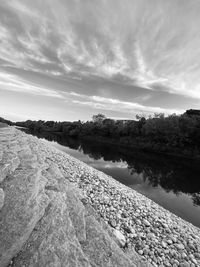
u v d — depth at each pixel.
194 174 30.22
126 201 10.28
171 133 55.69
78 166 16.39
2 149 14.26
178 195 18.42
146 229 7.72
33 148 18.53
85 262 4.75
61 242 5.19
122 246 6.06
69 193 8.34
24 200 6.60
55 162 14.70
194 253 7.03
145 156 47.16
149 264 5.56
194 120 54.41
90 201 8.70
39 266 4.33
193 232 9.14
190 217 13.25
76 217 6.57
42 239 5.11
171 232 8.16
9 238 4.88
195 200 17.28
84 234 5.80
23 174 8.91
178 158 48.62
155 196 17.36
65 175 11.55
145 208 10.16
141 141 68.62
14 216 5.70
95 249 5.31
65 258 4.71
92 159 35.22
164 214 10.45
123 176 23.88
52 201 7.07
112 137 88.38
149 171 29.03
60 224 5.93
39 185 8.02
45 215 6.14
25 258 4.45
